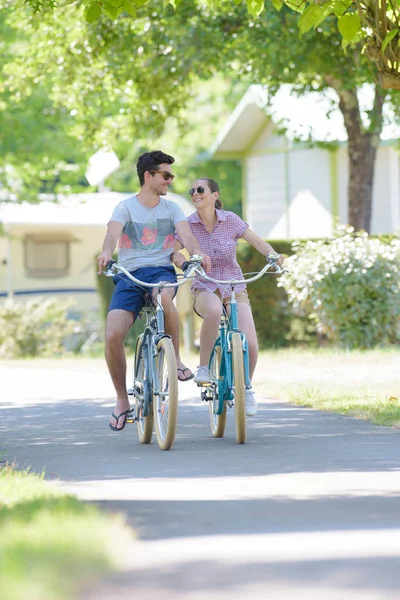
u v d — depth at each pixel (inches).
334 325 1996.8
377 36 995.3
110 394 1300.4
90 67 2123.5
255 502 588.1
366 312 1988.2
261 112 3041.3
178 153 4483.3
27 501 561.6
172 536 498.3
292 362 1692.9
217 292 884.0
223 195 4537.4
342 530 509.4
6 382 1529.3
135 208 842.2
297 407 1089.4
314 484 644.1
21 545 446.6
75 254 3159.5
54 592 382.6
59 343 2404.0
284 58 1926.7
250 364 865.5
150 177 840.9
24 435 941.8
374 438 848.9
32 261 3134.8
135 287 847.1
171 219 849.5
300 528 515.8
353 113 2255.2
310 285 1983.3
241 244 2278.5
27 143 3031.5
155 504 586.6
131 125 2251.5
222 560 444.8
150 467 731.4
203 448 818.2
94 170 3036.4
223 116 4520.2
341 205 2962.6
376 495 604.4
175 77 2074.3
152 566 434.0
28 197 2997.0
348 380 1360.7
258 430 914.1
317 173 3016.7
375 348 1948.8
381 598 379.6
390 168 2792.8
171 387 801.6
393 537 491.8
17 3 1982.0
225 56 2048.5
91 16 909.8
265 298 2268.7
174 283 815.1
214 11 1929.1
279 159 3120.1
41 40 2128.4
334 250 1987.0
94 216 3011.8
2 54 2802.7
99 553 442.0
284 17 1902.1
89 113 2235.5
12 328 2368.4
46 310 2406.5
